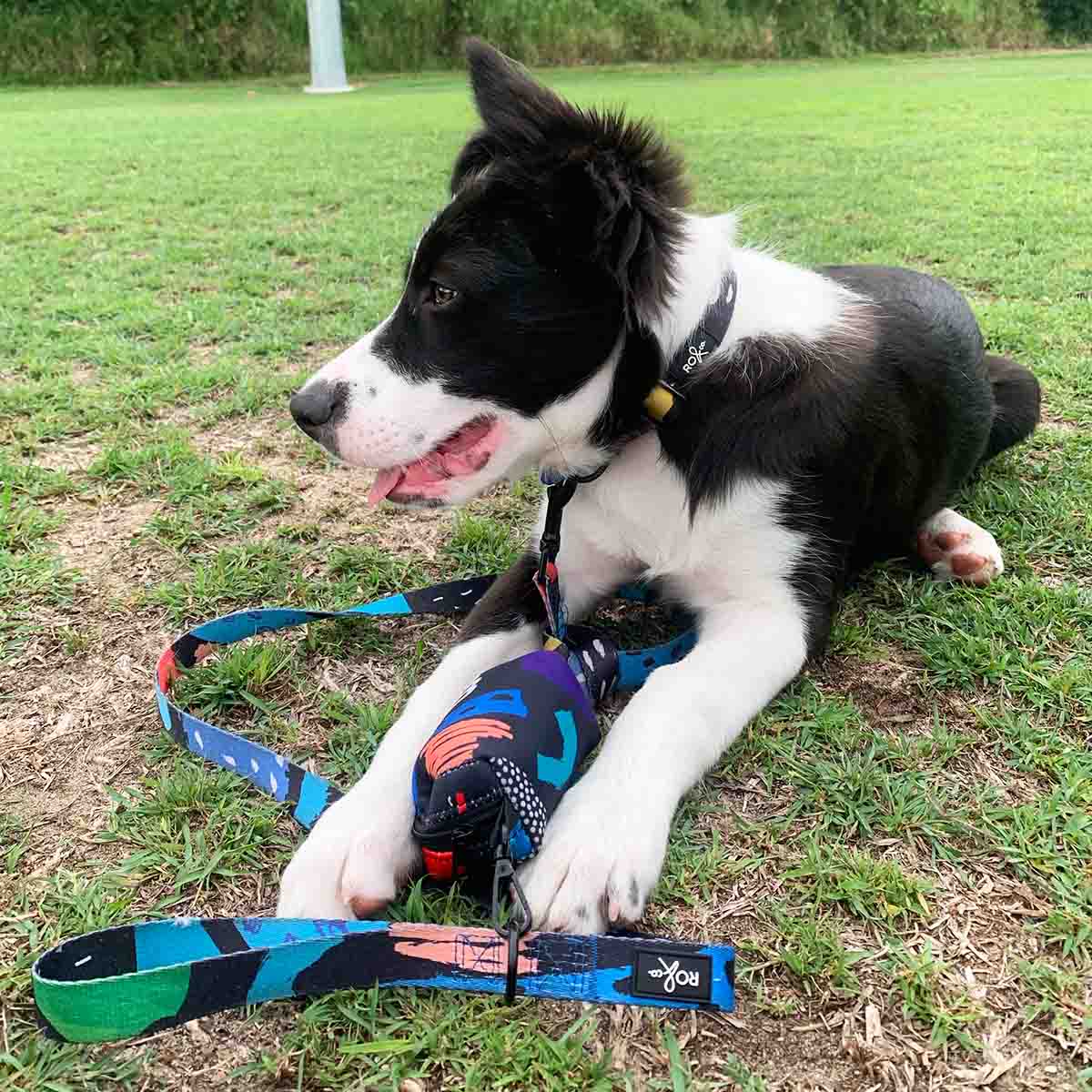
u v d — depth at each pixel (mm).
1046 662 614
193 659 627
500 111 585
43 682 623
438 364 574
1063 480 851
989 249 1564
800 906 456
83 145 2885
